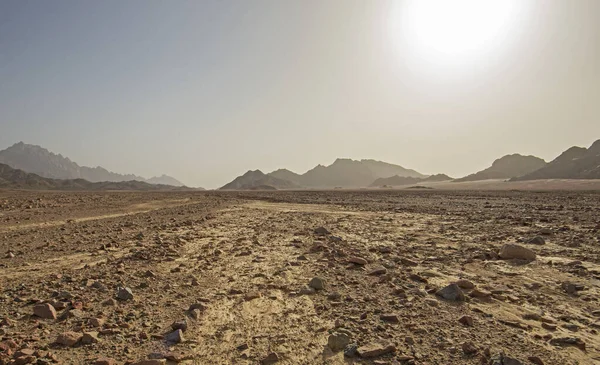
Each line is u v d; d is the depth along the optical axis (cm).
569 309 666
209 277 923
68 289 812
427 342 533
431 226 1817
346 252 1179
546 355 491
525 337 548
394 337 552
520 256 1052
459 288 739
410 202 3803
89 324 612
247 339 566
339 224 1970
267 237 1548
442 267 984
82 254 1211
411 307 679
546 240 1325
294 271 966
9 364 478
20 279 905
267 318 648
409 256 1126
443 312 654
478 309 666
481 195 5119
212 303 728
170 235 1627
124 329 598
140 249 1277
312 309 686
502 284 824
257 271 974
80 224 2062
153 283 867
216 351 527
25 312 672
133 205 3656
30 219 2288
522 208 2669
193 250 1282
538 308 673
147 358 498
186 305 717
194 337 573
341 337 537
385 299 728
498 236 1438
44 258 1151
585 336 551
